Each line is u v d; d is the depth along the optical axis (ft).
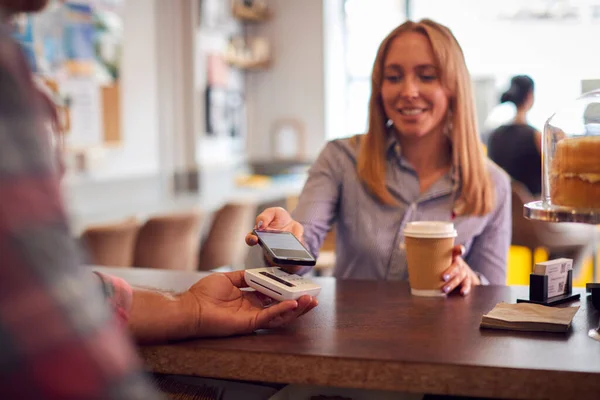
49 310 1.43
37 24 14.34
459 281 4.95
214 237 15.14
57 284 1.47
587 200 3.91
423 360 3.35
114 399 1.47
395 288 5.26
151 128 18.70
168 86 19.42
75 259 1.55
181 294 3.92
